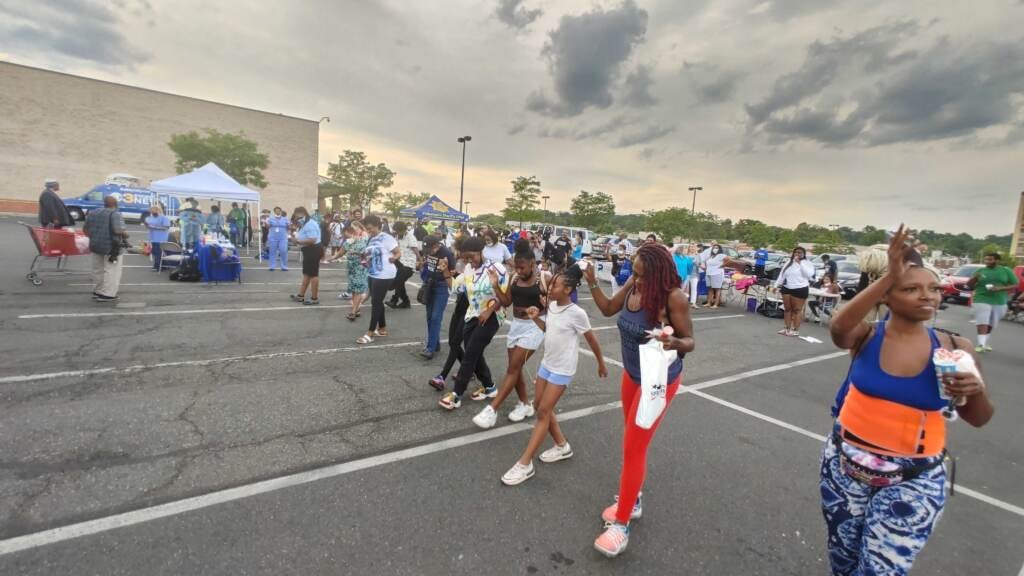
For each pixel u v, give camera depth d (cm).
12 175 3166
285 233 1335
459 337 475
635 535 280
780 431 448
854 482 192
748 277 1316
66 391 411
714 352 752
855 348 193
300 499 287
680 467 365
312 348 597
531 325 384
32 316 630
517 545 262
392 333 707
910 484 177
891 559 178
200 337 605
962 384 157
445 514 283
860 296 181
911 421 176
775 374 646
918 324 179
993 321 886
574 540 269
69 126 3334
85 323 620
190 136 3353
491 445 374
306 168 4444
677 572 251
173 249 1112
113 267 755
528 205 3838
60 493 274
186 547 240
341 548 248
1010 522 323
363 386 479
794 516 310
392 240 648
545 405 324
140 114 3600
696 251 1349
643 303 268
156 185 1309
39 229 824
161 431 355
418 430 391
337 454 343
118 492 280
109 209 740
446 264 578
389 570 236
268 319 730
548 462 353
